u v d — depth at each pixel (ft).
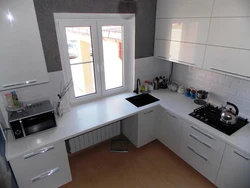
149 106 8.30
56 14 6.40
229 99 7.65
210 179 7.12
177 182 7.39
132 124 8.91
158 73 10.29
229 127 6.57
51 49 6.70
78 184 7.31
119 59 9.13
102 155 8.83
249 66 5.73
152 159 8.55
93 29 7.72
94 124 6.96
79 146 8.96
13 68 5.76
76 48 7.67
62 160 6.68
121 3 7.57
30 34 5.69
